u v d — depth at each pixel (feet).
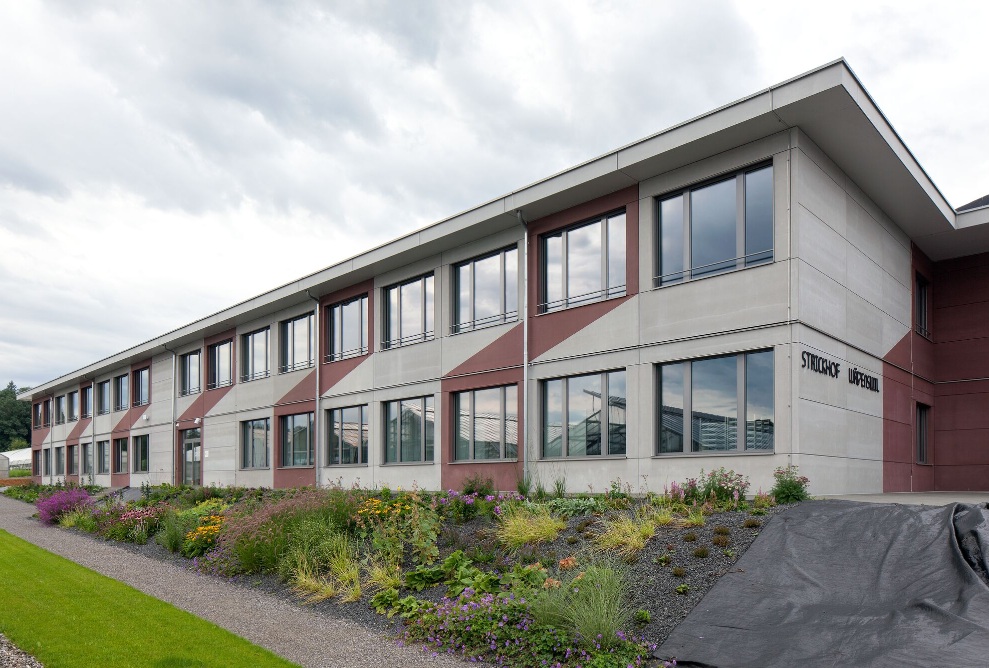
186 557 46.09
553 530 35.96
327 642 26.71
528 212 55.11
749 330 43.06
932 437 63.10
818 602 24.89
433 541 37.32
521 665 23.72
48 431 164.55
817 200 44.32
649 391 47.57
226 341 98.32
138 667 23.36
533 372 55.31
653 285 48.16
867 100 41.19
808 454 41.37
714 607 25.46
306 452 81.30
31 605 32.01
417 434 66.44
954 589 23.52
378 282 72.18
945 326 64.13
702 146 44.50
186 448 106.42
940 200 54.34
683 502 37.78
